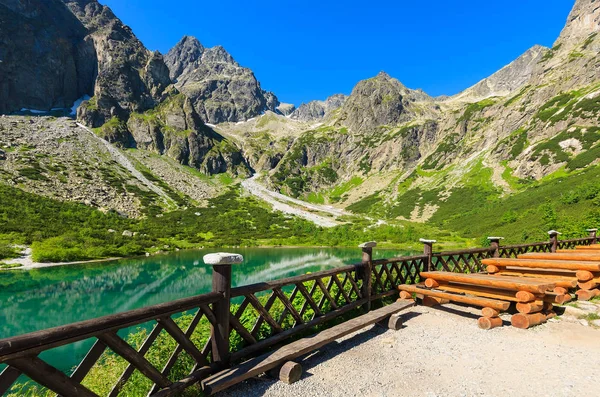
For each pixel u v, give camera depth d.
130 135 154.12
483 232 73.44
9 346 2.63
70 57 166.38
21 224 58.56
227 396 4.54
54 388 3.06
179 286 31.31
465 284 8.91
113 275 36.72
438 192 137.00
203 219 100.06
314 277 6.91
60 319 21.12
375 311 7.57
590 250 13.82
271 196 152.38
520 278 8.38
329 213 131.00
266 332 6.98
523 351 6.22
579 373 5.30
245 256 59.06
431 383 4.98
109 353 8.60
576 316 8.10
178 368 5.70
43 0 173.38
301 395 4.60
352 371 5.39
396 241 79.06
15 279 33.28
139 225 81.44
